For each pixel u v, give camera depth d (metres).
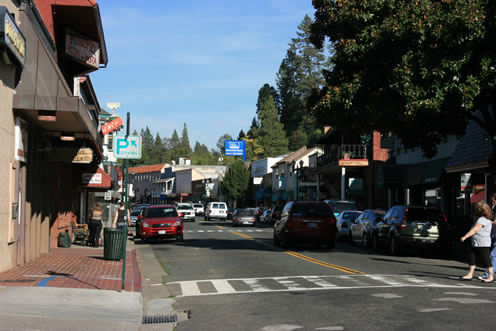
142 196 149.12
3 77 12.70
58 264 16.17
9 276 12.59
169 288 12.64
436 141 22.38
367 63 18.27
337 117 19.77
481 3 16.11
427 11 16.53
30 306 8.97
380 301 9.95
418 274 14.53
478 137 24.80
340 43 18.61
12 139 13.69
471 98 16.61
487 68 16.55
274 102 122.06
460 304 9.51
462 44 16.44
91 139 19.20
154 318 9.10
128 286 12.42
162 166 144.12
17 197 14.23
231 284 12.81
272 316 8.85
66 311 8.79
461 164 24.94
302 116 110.38
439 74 16.50
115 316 8.78
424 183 32.53
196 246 25.12
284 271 15.15
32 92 14.16
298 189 67.88
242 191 92.50
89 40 21.11
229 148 52.47
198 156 190.75
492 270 13.38
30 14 14.83
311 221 23.23
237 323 8.43
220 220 67.19
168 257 20.09
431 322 7.98
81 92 25.02
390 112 18.17
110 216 41.41
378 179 37.28
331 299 10.30
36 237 17.83
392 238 21.06
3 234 13.17
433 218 20.59
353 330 7.59
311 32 20.62
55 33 19.47
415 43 16.86
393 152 40.56
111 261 18.16
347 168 48.53
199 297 11.15
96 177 27.09
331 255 20.34
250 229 43.72
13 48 12.26
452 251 22.83
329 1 19.08
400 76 16.92
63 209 25.53
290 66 114.44
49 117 14.55
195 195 115.88
